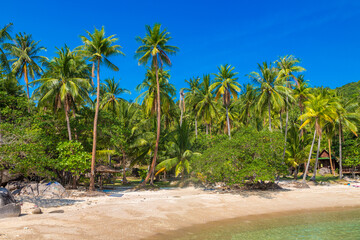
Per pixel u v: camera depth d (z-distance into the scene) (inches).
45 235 453.1
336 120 1672.0
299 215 747.4
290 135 1712.6
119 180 1808.6
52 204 749.9
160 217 657.6
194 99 1765.5
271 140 1143.6
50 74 1203.2
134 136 1530.5
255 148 1095.6
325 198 994.7
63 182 1205.7
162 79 1482.5
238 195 1006.4
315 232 567.8
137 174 2149.4
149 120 1779.0
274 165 1133.1
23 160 827.4
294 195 1040.2
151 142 1526.8
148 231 542.3
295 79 1747.0
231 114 2223.2
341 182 1557.6
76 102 1289.4
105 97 1877.5
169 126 2022.6
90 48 1147.9
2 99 1187.3
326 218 711.1
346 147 1895.9
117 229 536.7
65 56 1152.2
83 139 1333.7
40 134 1025.5
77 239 453.4
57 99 1175.0
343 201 947.3
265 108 1600.6
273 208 829.8
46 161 898.1
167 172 1996.8
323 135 2095.2
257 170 1010.1
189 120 2278.5
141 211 705.0
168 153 1467.8
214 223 641.6
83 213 645.3
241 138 1131.3
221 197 959.6
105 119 1378.0
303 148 1860.2
